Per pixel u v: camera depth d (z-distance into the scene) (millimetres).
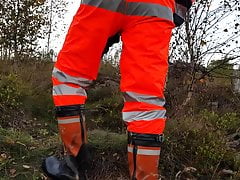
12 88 7730
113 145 5414
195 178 5266
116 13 2352
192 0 2588
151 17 2352
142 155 2354
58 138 5680
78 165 2465
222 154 5480
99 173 5160
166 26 2391
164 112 2402
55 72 2461
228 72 9195
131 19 2371
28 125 7145
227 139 6355
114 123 7039
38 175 4781
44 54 12219
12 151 5305
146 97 2350
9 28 12273
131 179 2398
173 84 7379
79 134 2434
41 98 8031
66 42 2455
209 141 5777
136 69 2340
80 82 2441
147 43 2342
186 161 5457
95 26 2369
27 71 9703
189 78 7434
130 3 2348
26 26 12430
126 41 2389
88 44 2387
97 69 2455
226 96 9422
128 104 2391
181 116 6488
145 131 2346
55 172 2432
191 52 7375
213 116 7387
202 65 7547
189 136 5852
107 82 9000
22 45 12289
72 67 2418
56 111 2447
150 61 2340
